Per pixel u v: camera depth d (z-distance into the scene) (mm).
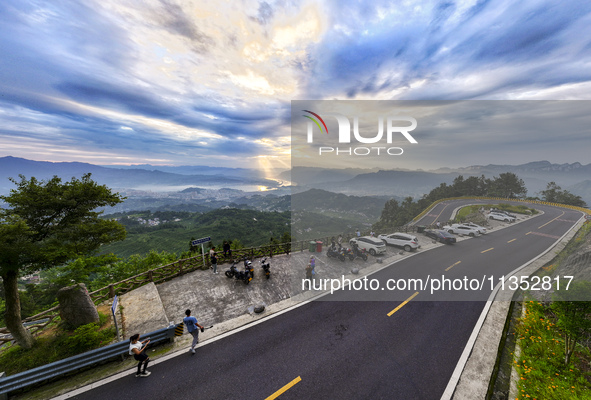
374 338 8750
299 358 7754
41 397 6375
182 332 8555
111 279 19453
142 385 6762
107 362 7605
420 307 10914
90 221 8703
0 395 6031
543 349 8070
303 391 6562
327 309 10719
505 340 8859
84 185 8547
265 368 7344
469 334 9047
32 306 26734
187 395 6449
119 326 9258
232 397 6383
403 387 6727
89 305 9133
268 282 13289
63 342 8148
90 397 6395
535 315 9789
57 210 8047
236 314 10320
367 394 6488
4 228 6387
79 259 9141
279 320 9883
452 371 7320
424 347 8328
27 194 7668
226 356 7844
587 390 6379
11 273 7355
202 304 11031
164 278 13258
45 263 7496
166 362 7602
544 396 6293
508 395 6652
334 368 7355
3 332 8047
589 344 8258
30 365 7320
